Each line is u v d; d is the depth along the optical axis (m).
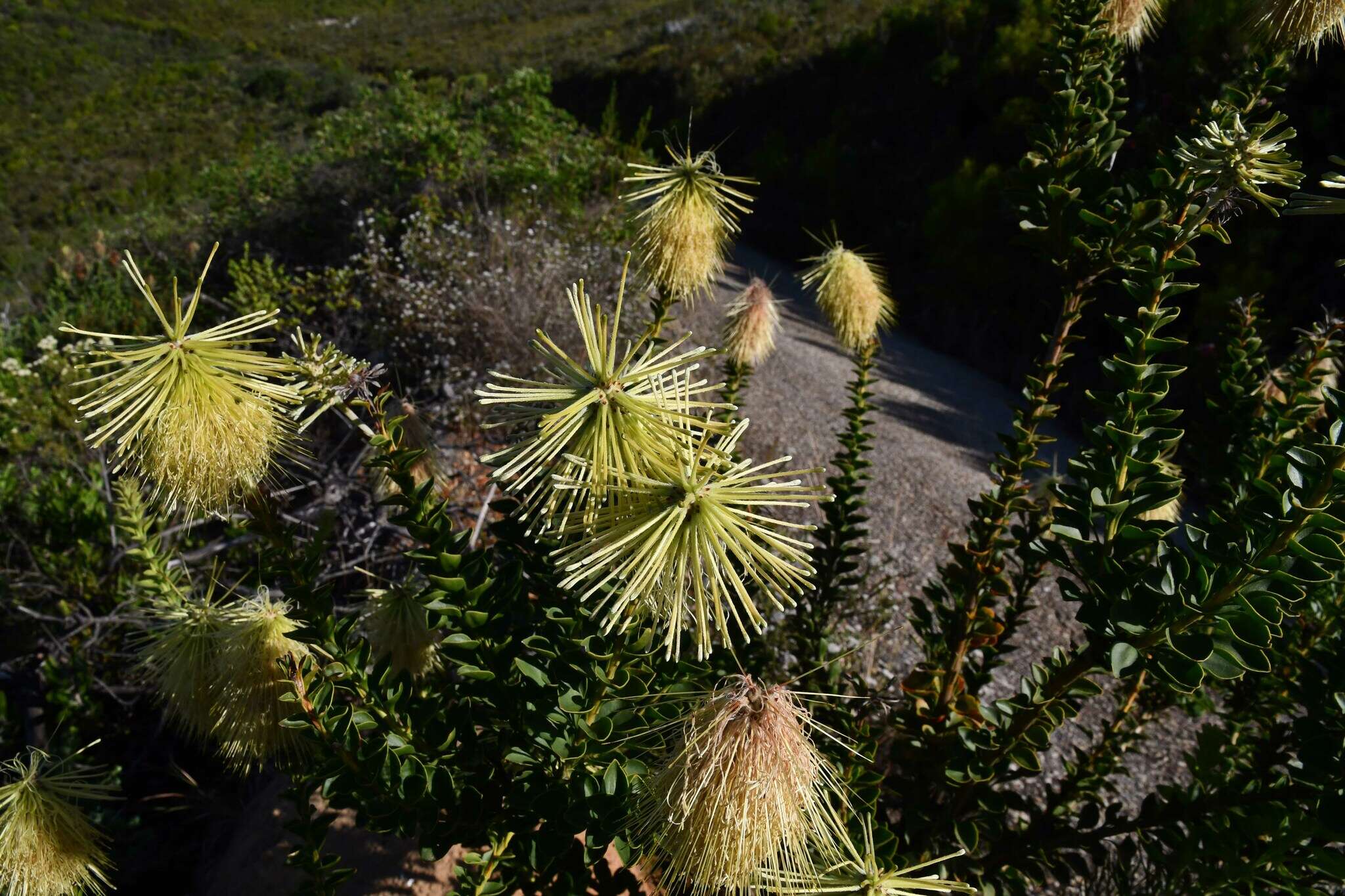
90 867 1.68
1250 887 1.73
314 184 9.02
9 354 7.13
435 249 6.87
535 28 34.16
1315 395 2.38
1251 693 2.29
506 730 1.75
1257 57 1.82
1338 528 1.24
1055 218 2.04
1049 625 4.50
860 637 3.50
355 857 2.40
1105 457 1.61
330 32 43.31
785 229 13.66
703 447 1.07
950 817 2.07
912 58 13.98
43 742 3.19
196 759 3.49
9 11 40.44
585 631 1.51
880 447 6.55
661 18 25.97
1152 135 7.20
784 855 1.13
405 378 6.12
